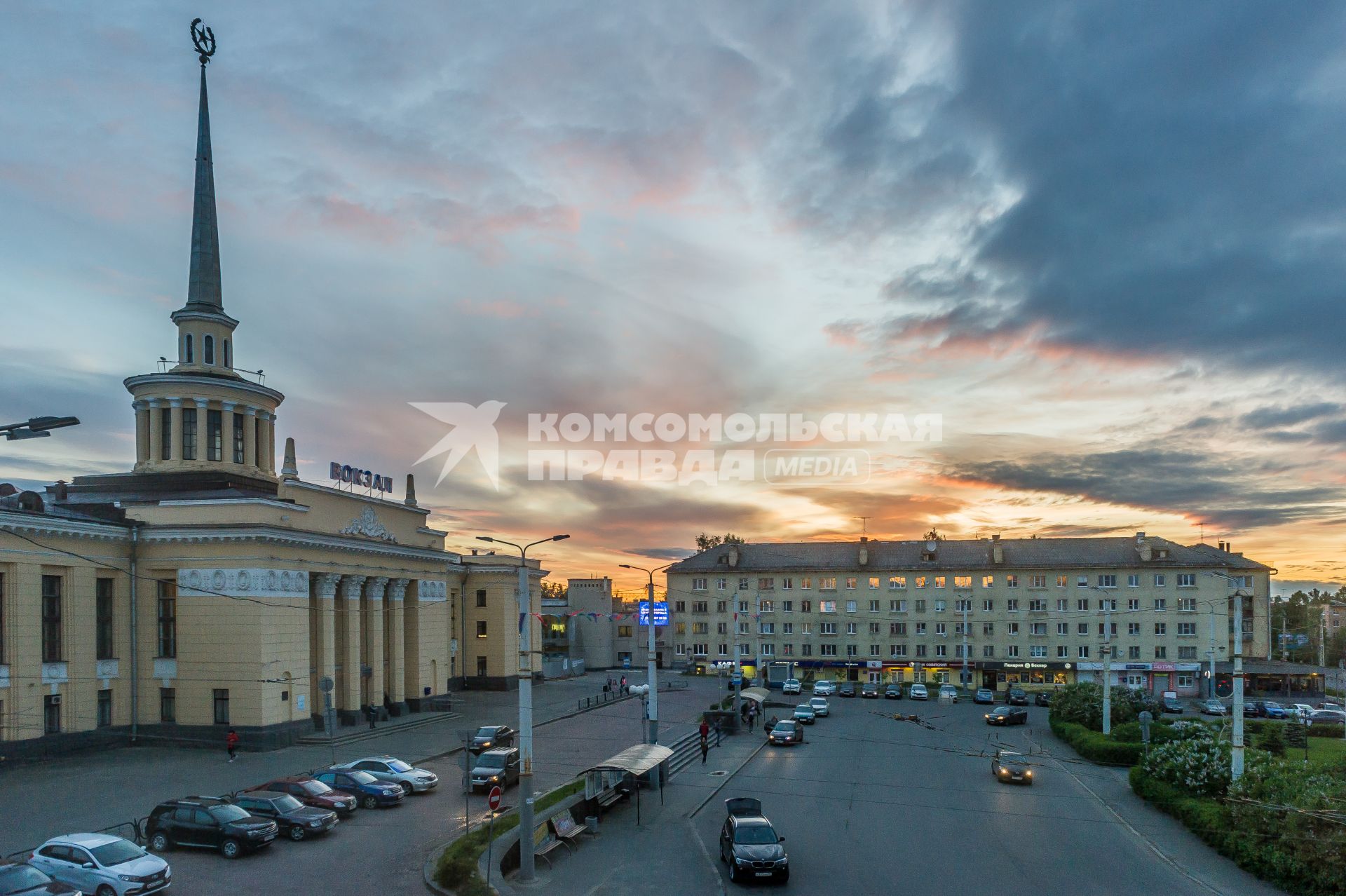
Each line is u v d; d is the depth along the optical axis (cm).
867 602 9838
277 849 2914
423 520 6762
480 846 2853
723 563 10469
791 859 2877
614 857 2909
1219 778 3403
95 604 4803
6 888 2106
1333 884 2473
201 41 6275
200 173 6222
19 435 2336
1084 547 9562
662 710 6681
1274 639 13938
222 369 6109
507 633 8381
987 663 9350
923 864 2825
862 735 5719
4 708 4278
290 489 5162
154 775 4050
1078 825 3334
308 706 5122
